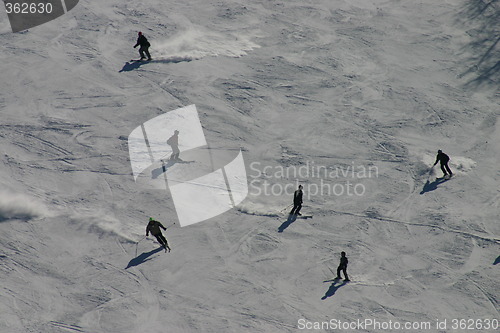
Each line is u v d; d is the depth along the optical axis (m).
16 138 56.56
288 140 60.03
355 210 51.38
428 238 48.69
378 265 45.78
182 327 38.84
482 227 50.03
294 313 40.78
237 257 45.38
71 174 52.56
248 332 38.84
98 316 39.22
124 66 69.69
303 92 67.81
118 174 53.06
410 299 42.72
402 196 53.44
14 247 44.09
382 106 66.44
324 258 45.97
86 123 59.78
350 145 59.97
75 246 44.97
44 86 65.06
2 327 37.69
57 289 41.09
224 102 64.69
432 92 69.44
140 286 41.91
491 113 66.38
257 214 50.06
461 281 44.53
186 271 43.56
